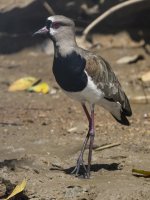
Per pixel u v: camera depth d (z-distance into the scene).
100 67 11.07
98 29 22.30
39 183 10.55
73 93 11.04
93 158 12.14
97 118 15.21
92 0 22.50
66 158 12.21
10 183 10.62
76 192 10.19
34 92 18.02
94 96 11.03
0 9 22.62
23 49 22.56
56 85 18.47
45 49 22.45
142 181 10.66
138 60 20.72
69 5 22.56
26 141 13.31
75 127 14.34
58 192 10.20
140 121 14.95
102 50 21.73
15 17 22.78
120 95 11.45
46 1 22.67
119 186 10.34
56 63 11.05
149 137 13.60
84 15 22.52
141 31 22.20
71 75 10.88
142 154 12.35
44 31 11.23
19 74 19.70
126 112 11.66
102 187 10.30
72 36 11.13
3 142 13.23
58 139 13.46
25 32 22.84
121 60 20.45
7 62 21.27
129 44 22.09
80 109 16.16
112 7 22.08
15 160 11.77
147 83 17.64
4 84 18.86
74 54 10.95
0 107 16.23
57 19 11.12
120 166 11.65
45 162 11.87
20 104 16.61
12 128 14.32
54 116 15.42
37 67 20.53
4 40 22.66
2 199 10.33
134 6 21.58
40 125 14.62
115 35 22.27
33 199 10.07
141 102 16.72
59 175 10.98
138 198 9.88
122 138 13.52
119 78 18.36
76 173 11.06
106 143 12.99
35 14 22.72
